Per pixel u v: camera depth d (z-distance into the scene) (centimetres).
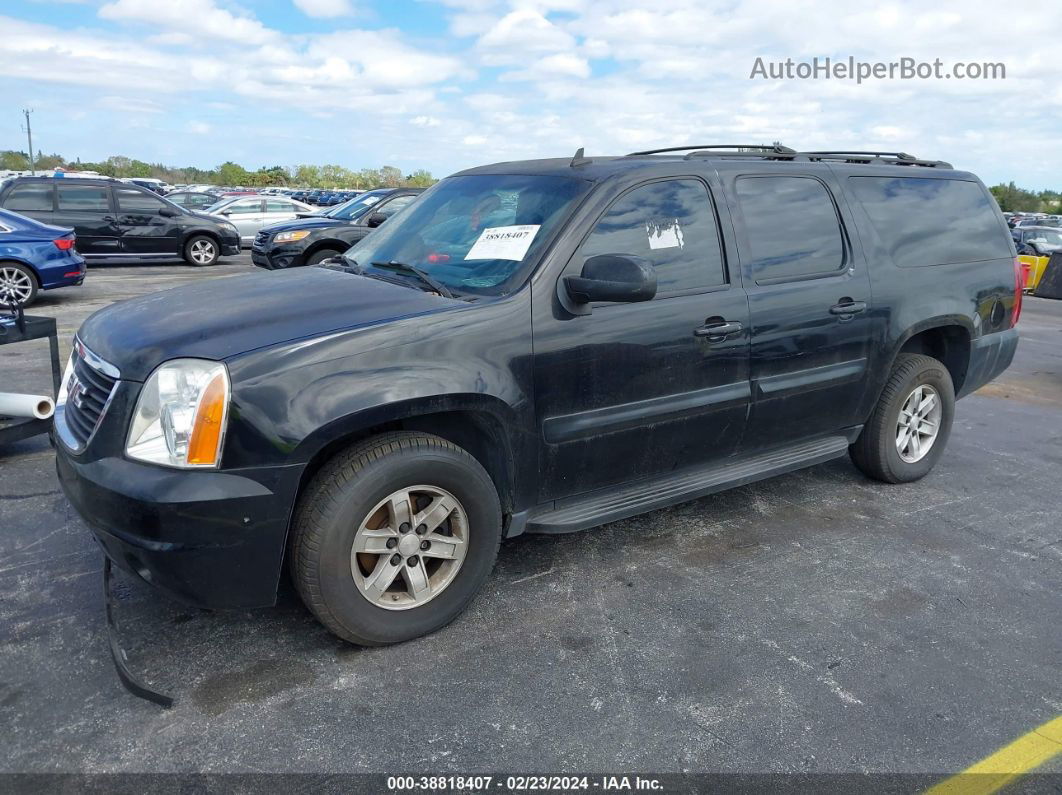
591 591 349
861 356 429
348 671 287
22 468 473
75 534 387
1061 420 658
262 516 264
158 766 237
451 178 427
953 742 257
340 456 281
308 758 242
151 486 255
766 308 381
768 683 286
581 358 325
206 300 322
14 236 1055
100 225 1525
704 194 375
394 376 280
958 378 498
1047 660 305
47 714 259
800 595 350
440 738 253
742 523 427
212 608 274
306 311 300
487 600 340
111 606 296
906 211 458
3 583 339
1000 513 451
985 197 509
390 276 349
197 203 2623
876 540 410
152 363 271
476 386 295
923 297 451
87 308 1080
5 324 464
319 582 278
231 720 258
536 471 327
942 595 354
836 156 460
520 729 258
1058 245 1600
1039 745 256
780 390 394
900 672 295
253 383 263
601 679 286
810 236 410
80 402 297
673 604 339
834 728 262
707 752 249
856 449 479
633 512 353
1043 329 1175
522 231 341
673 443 366
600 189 344
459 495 301
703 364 362
